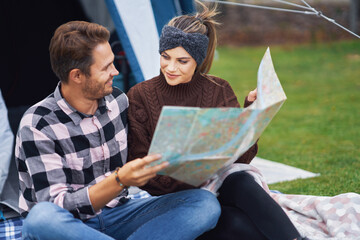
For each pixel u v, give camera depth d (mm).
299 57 8234
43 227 1538
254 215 1711
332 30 9438
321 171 3137
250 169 1876
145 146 1883
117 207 1860
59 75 1671
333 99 5543
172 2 3182
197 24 1820
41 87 4738
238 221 1741
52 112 1701
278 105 1603
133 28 3051
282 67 7602
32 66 4652
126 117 1891
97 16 4152
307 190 2758
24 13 4488
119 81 3613
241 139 1556
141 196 2611
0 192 2502
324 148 3742
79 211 1627
